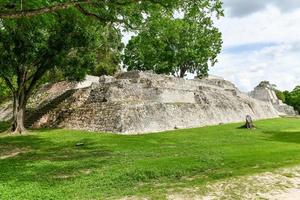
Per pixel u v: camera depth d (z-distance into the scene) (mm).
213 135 26125
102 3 13172
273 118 51438
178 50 55562
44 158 17234
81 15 15773
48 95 45250
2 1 12203
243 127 31688
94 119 31953
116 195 10289
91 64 31469
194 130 29594
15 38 26172
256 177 11883
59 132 29641
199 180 11820
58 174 13383
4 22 17422
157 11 15789
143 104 31062
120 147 20203
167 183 11656
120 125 28672
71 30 27000
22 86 30484
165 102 33719
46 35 26656
